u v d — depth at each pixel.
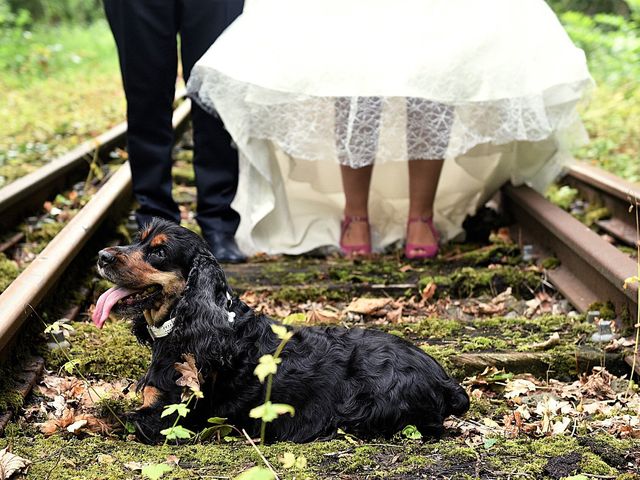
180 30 5.89
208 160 6.12
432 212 6.21
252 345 3.61
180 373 3.54
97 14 27.73
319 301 5.42
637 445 3.32
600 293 4.97
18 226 6.55
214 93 5.79
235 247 6.16
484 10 5.66
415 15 5.67
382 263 6.02
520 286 5.53
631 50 14.90
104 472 3.07
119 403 3.89
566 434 3.52
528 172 6.71
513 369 4.34
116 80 16.50
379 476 3.02
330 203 6.63
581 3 19.56
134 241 3.72
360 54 5.61
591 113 12.36
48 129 11.15
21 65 17.22
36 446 3.35
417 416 3.47
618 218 6.75
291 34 5.68
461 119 5.71
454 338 4.74
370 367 3.53
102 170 8.44
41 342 4.41
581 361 4.34
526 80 5.63
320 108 5.79
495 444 3.36
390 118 5.73
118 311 3.55
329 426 3.48
